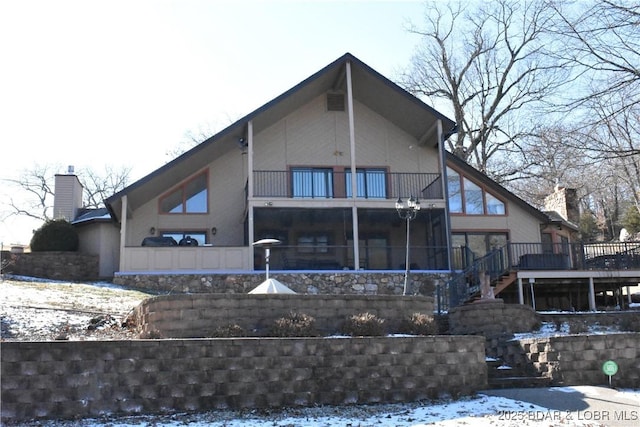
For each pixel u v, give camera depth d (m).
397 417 8.95
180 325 11.52
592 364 11.24
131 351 9.31
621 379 10.98
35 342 9.07
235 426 8.41
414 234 24.38
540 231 25.14
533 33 28.67
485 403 9.84
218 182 23.59
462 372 10.73
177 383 9.38
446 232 22.19
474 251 24.34
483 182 24.97
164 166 21.09
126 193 20.78
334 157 24.31
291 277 20.62
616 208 37.72
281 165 23.95
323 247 22.20
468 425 8.29
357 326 11.38
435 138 24.45
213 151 22.83
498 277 18.89
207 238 23.16
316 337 10.62
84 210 26.59
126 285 20.03
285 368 9.83
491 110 36.12
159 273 20.17
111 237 23.27
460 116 37.09
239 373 9.63
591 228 38.34
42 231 22.94
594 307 18.86
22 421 8.80
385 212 22.75
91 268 22.69
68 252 22.53
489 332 14.61
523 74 33.66
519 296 18.73
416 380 10.38
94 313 14.31
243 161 23.91
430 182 24.25
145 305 12.30
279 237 23.55
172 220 23.14
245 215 22.92
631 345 11.25
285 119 24.34
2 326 12.55
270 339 9.88
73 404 9.00
